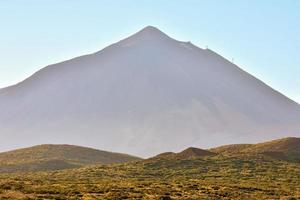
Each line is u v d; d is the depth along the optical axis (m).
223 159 148.75
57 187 86.69
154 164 144.25
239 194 89.56
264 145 179.62
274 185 108.12
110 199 75.56
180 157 157.25
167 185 99.06
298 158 155.38
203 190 92.69
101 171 134.75
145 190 88.19
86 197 75.69
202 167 138.75
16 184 86.88
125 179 116.69
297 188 104.19
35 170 161.12
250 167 137.38
